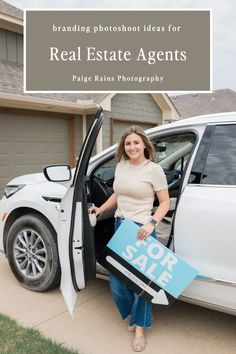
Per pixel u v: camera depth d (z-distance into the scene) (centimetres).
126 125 1161
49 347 279
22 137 913
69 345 288
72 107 945
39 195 370
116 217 296
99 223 340
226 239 263
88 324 320
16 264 391
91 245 290
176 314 341
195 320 330
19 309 343
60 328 313
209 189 280
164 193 281
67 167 354
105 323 322
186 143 378
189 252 281
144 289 280
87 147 283
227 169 280
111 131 1090
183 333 308
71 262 282
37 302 357
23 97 821
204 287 276
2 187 877
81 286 288
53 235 360
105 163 355
